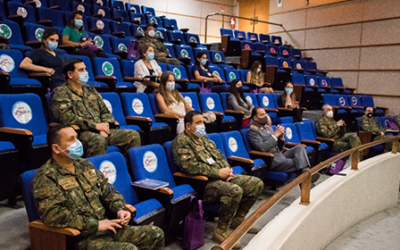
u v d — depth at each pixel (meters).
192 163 2.61
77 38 4.95
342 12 8.70
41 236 1.67
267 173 3.62
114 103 3.44
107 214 1.98
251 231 2.58
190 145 2.69
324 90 7.44
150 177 2.47
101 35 5.64
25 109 2.74
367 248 2.89
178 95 4.04
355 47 8.49
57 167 1.79
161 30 7.53
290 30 9.97
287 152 3.76
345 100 7.29
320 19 9.19
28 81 3.20
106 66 4.24
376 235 3.18
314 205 2.43
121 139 2.94
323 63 9.16
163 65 5.05
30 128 2.73
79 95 2.93
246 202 2.69
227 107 4.93
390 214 3.84
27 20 5.30
